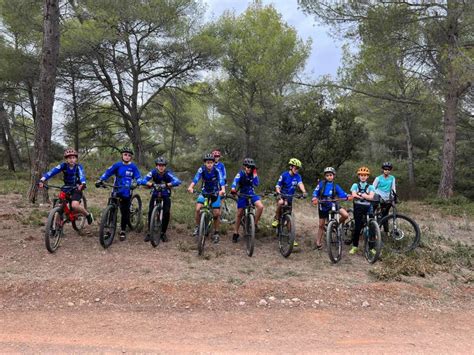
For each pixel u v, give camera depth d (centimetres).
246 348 390
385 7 1445
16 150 3045
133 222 810
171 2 1948
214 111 2914
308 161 1931
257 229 842
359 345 407
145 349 381
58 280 540
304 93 2012
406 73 1588
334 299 532
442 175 1672
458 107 1852
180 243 733
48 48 961
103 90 2264
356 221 736
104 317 456
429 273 646
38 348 377
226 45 2261
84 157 2408
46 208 938
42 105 978
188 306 494
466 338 439
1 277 545
